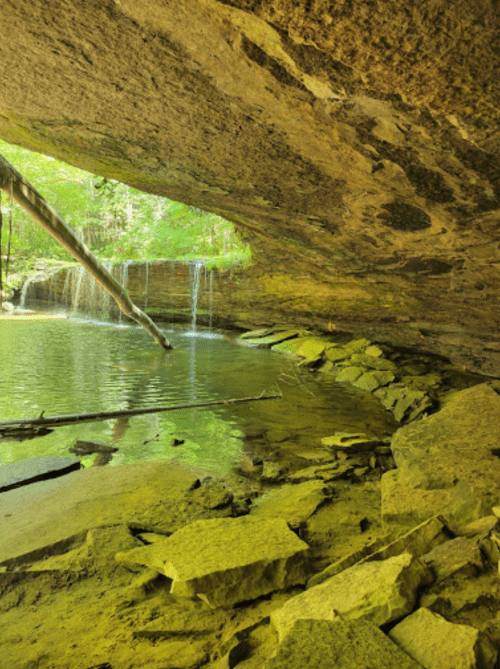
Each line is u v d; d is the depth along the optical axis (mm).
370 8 1902
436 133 2881
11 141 5031
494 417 5004
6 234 23609
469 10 1804
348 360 10844
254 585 2479
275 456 5207
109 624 2293
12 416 6633
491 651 1647
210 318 17859
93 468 4523
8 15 2699
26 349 12648
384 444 5480
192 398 7934
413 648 1735
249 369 10664
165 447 5496
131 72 3129
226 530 2977
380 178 3977
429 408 7062
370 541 3154
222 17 2309
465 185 3623
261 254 11078
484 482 3383
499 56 2010
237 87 3049
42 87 3514
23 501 3752
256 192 5316
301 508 3660
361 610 1938
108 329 17766
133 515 3441
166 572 2566
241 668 1850
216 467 4891
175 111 3609
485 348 9219
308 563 2686
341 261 8516
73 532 3156
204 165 4734
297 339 13453
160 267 17141
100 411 6969
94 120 4012
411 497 3494
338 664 1643
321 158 3926
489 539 2383
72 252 8812
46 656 2080
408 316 10602
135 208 26938
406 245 6070
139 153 4699
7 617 2408
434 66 2176
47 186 22875
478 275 6227
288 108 3154
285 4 2008
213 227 19875
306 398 8125
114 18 2588
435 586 2092
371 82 2451
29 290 23953
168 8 2387
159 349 13352
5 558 2838
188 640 2145
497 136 2713
